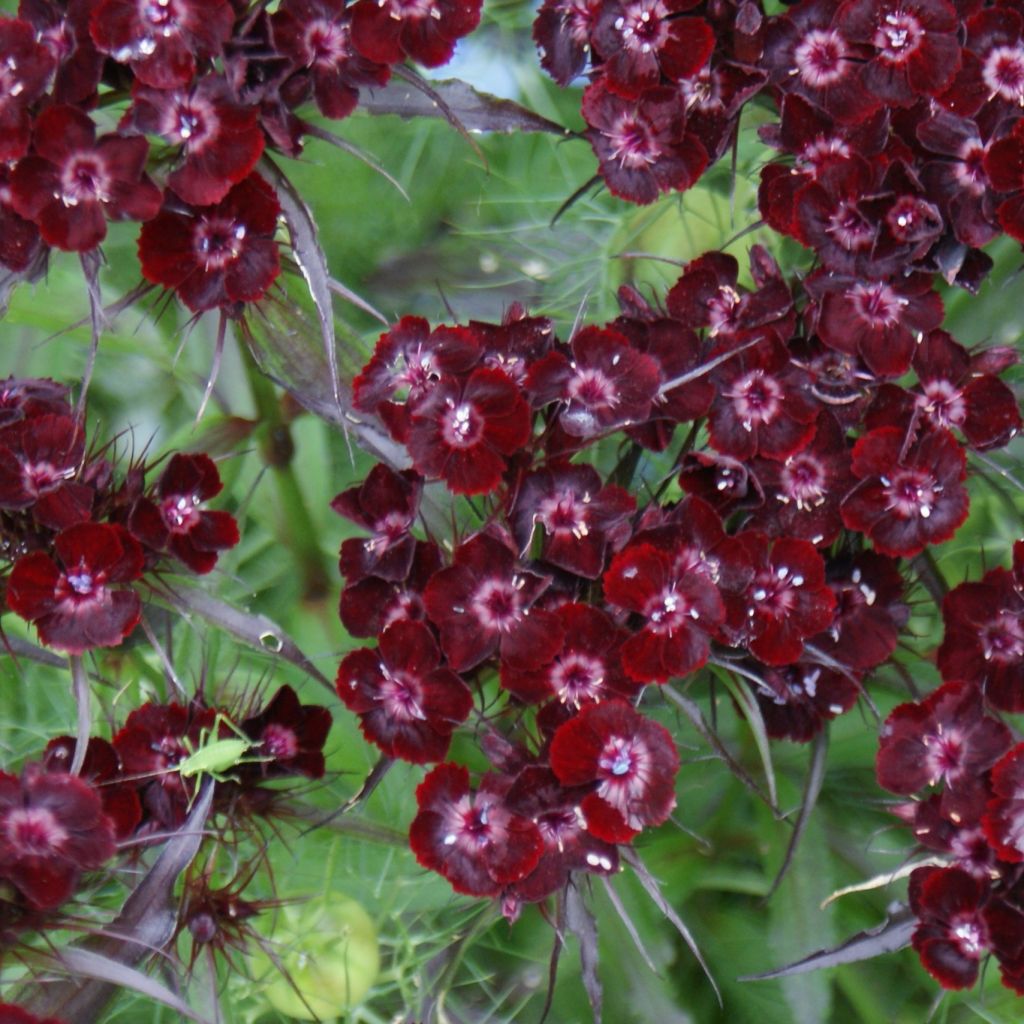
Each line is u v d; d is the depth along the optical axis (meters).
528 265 1.05
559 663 0.90
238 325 0.94
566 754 0.90
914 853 0.92
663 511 0.91
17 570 0.90
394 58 0.92
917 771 0.92
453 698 0.91
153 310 0.98
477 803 0.90
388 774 0.98
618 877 0.97
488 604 0.90
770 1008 0.97
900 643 0.95
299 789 0.94
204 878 0.92
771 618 0.91
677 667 0.90
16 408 0.91
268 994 0.96
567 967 0.97
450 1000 0.98
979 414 0.93
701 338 0.93
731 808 0.97
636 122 0.93
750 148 1.01
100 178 0.90
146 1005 0.96
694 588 0.90
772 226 0.93
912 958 0.97
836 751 0.97
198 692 0.94
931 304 0.92
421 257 1.05
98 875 0.92
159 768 0.92
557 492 0.91
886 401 0.93
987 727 0.91
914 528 0.92
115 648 0.96
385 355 0.92
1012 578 0.93
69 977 0.90
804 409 0.92
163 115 0.90
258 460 0.99
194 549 0.92
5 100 0.90
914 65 0.92
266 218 0.91
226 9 0.90
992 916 0.91
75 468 0.91
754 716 0.92
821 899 0.96
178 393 1.02
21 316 0.97
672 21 0.93
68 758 0.92
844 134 0.92
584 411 0.91
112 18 0.90
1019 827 0.90
